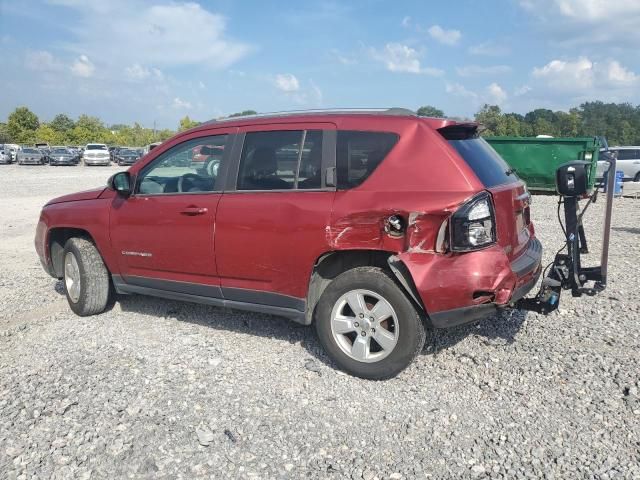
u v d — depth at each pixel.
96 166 45.84
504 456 3.10
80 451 3.19
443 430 3.38
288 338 4.87
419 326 3.82
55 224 5.71
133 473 3.00
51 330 5.20
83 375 4.15
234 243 4.40
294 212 4.11
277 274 4.26
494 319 5.18
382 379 4.01
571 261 4.35
